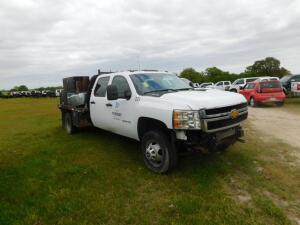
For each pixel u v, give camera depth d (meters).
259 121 10.37
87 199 4.06
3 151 7.08
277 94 15.46
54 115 16.45
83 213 3.68
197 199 3.90
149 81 5.70
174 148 4.68
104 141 7.47
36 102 36.88
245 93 17.12
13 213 3.71
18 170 5.43
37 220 3.54
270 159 5.51
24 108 24.84
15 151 7.01
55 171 5.29
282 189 4.17
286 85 19.53
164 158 4.74
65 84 8.88
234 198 3.92
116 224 3.42
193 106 4.31
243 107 5.09
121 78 5.96
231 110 4.66
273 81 15.62
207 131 4.31
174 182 4.52
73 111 8.12
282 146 6.46
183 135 4.45
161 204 3.84
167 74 6.38
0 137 9.29
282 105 15.84
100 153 6.34
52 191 4.37
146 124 5.27
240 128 5.06
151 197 4.06
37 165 5.70
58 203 3.96
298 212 3.54
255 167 5.07
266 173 4.77
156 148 4.90
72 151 6.65
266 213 3.51
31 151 6.89
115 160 5.78
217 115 4.44
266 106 15.91
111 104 6.08
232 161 5.41
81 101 7.59
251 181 4.46
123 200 4.00
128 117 5.52
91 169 5.29
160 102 4.77
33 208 3.84
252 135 7.76
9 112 20.73
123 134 5.96
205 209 3.65
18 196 4.24
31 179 4.92
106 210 3.73
